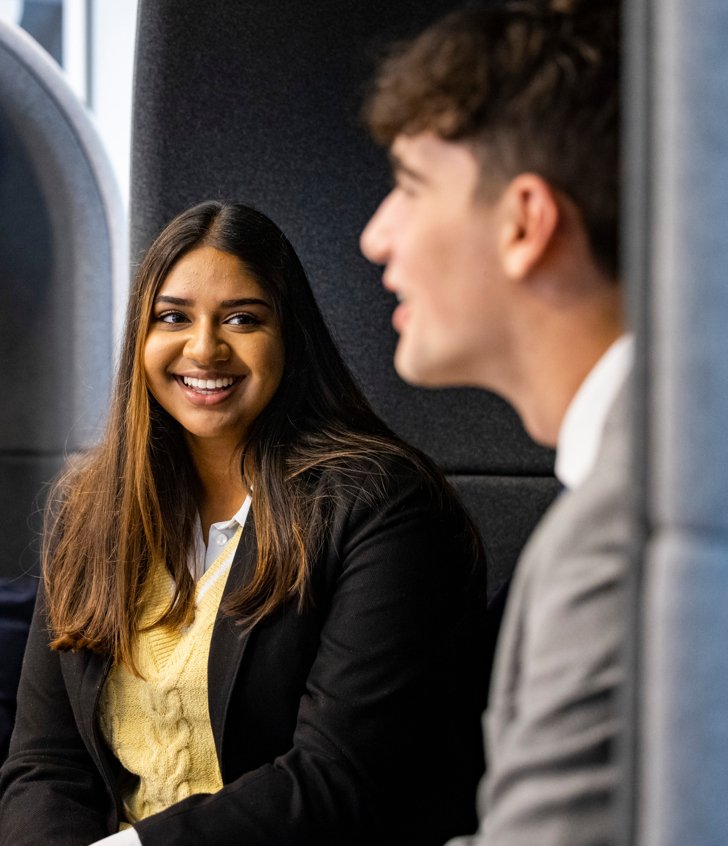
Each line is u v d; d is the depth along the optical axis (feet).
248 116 7.96
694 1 2.23
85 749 5.99
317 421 5.90
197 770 5.60
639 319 2.25
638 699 2.21
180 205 7.98
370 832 5.16
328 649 5.35
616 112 2.64
